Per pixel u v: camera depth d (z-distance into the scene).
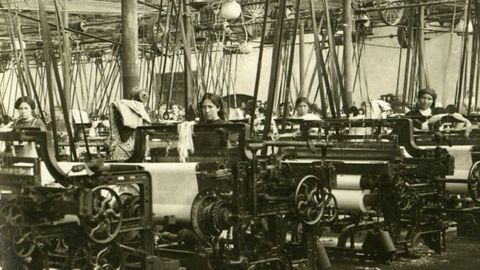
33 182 6.35
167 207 7.48
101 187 6.08
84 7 20.55
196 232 7.19
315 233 8.04
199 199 7.22
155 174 7.57
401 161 9.16
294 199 7.46
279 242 7.59
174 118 19.25
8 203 6.13
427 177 9.82
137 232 6.93
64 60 9.12
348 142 9.66
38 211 6.17
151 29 21.11
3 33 24.81
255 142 7.19
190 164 7.43
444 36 29.47
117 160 8.72
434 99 12.21
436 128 11.12
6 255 6.23
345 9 15.32
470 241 11.03
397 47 28.94
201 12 21.34
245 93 33.62
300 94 20.61
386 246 9.09
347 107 11.70
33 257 6.41
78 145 12.33
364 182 9.02
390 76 30.92
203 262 7.38
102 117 20.94
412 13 19.70
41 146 6.22
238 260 7.10
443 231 9.95
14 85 30.27
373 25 26.88
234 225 7.10
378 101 16.06
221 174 7.21
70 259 6.46
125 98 11.95
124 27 11.98
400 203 9.23
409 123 9.64
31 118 10.66
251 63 33.59
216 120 9.00
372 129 11.41
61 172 6.19
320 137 10.46
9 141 6.64
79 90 31.61
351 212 9.42
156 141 8.60
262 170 7.34
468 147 10.49
